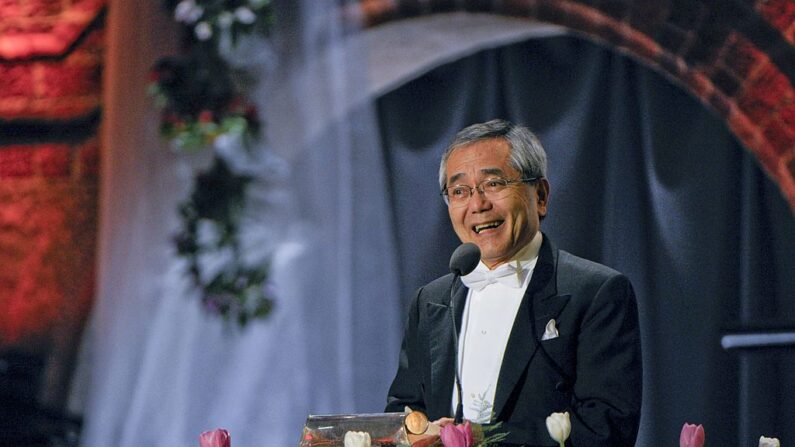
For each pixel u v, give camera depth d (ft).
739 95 34.14
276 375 33.58
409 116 41.93
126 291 33.22
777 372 38.52
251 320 32.45
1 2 34.12
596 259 40.70
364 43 35.70
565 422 14.21
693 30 33.94
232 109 31.86
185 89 31.81
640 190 40.52
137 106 33.12
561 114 40.98
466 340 18.53
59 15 33.94
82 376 33.42
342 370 34.01
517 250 18.56
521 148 18.43
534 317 17.88
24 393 33.35
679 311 39.96
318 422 15.58
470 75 41.42
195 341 33.32
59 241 33.76
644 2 34.09
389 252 34.65
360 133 34.47
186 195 32.81
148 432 33.19
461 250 16.37
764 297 39.22
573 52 40.96
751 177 39.34
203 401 33.32
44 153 33.94
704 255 39.93
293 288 33.55
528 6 35.04
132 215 33.17
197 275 32.37
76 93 33.86
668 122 40.32
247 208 32.48
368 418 15.58
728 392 39.42
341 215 34.22
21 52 33.94
